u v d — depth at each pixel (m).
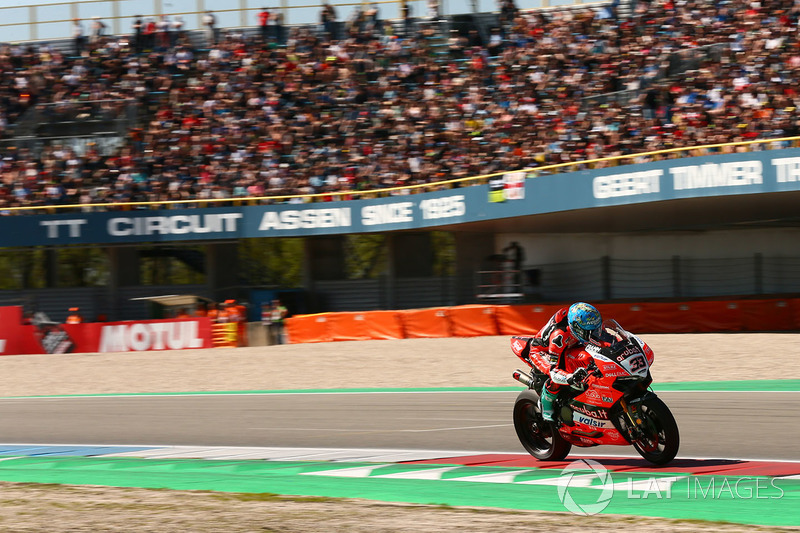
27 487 20.31
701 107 55.81
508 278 65.50
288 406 33.50
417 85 69.62
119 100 73.31
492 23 72.19
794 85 53.47
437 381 39.88
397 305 71.56
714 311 54.66
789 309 54.06
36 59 77.19
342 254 73.38
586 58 65.00
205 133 70.56
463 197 60.28
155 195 69.00
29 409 36.28
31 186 70.56
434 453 22.33
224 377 44.97
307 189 67.44
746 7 60.56
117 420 31.80
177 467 22.20
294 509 16.44
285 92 71.38
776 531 13.45
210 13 77.19
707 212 58.25
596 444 18.64
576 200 54.91
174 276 74.62
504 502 16.47
